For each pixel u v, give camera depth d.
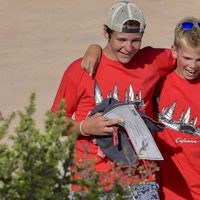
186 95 11.32
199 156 11.48
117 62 10.99
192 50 10.93
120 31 10.65
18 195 8.00
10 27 30.75
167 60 11.32
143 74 11.10
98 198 8.26
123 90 11.04
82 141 10.97
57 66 25.55
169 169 11.58
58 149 8.06
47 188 7.89
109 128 10.56
